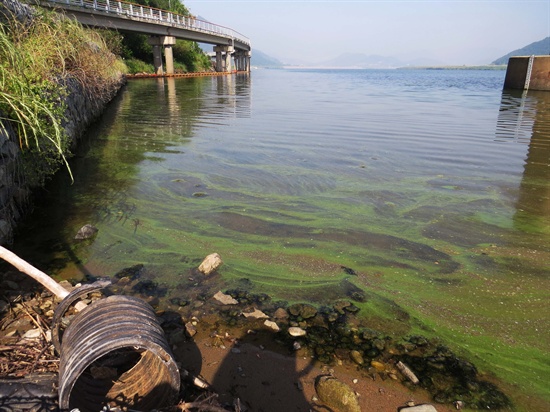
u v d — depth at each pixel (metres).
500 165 7.88
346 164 7.92
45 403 2.29
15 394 2.34
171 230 5.03
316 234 4.99
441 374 2.87
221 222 5.29
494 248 4.66
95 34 14.39
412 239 4.88
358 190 6.50
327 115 14.27
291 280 4.02
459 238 4.91
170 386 2.29
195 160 8.13
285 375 2.81
